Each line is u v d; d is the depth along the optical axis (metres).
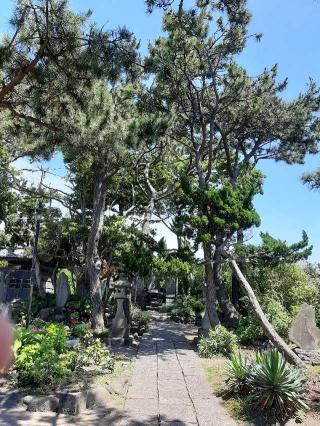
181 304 23.31
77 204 22.50
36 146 10.62
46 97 8.89
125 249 16.05
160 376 9.84
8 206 22.44
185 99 17.03
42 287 22.91
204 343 12.59
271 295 16.31
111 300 21.28
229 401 7.86
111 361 10.01
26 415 7.11
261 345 13.50
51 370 8.56
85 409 7.45
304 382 8.02
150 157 21.95
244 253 14.14
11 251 24.19
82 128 9.82
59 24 8.10
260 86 17.48
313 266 18.73
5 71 8.51
